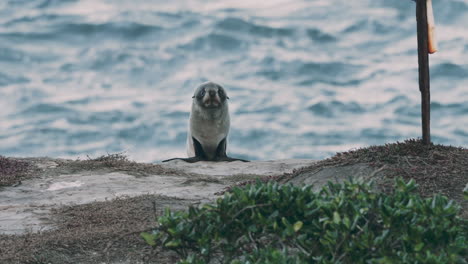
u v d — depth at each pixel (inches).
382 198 398.0
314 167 733.3
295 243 403.2
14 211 736.3
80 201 786.2
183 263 383.9
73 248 565.9
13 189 856.9
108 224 649.6
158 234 407.2
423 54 693.3
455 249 367.6
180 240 402.3
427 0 679.1
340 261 382.6
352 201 395.5
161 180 903.1
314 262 389.7
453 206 380.5
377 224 385.7
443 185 633.6
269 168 1016.9
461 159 679.1
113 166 981.8
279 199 399.9
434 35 687.7
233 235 401.1
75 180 898.7
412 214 379.6
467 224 399.2
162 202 721.6
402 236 371.9
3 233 640.4
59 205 762.8
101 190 840.9
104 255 554.3
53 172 941.8
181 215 409.7
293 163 1052.5
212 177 929.5
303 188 408.5
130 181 890.1
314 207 397.4
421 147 703.7
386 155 695.7
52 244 569.3
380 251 366.3
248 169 1015.0
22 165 970.7
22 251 558.9
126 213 679.1
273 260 372.2
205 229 401.1
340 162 714.8
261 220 392.2
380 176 652.1
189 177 931.3
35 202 790.5
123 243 572.7
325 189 412.2
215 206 403.5
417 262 354.0
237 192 406.9
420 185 632.4
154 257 546.0
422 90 703.7
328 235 378.3
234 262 387.5
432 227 372.5
